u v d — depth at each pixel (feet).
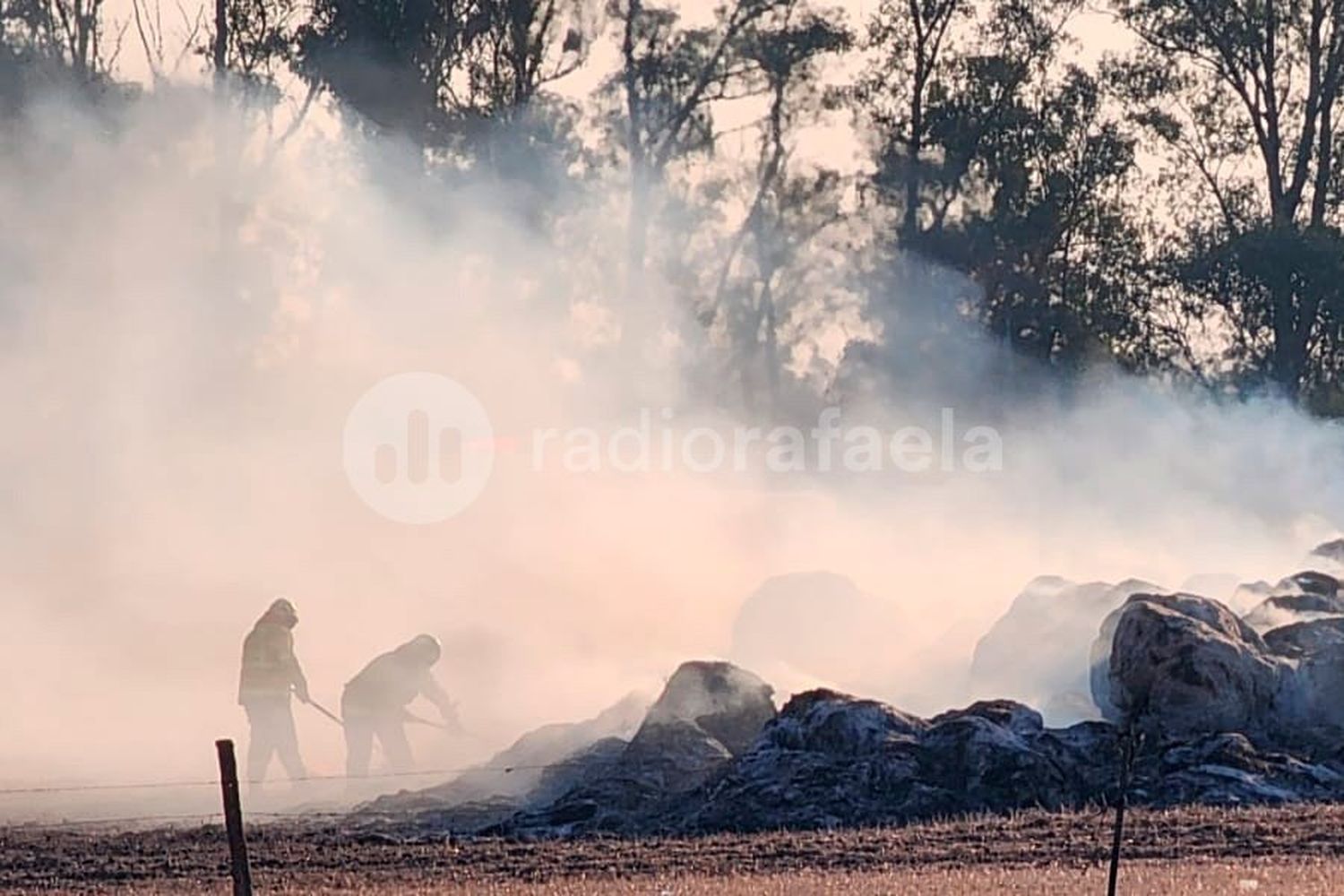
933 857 194.08
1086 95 617.21
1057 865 187.62
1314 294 595.06
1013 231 595.88
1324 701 250.16
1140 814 214.28
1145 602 253.65
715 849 203.41
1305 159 627.46
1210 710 246.06
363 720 262.67
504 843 212.02
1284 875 175.73
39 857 207.92
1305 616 272.92
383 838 216.74
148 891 186.29
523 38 570.46
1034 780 225.35
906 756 228.22
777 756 232.53
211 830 223.30
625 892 174.50
